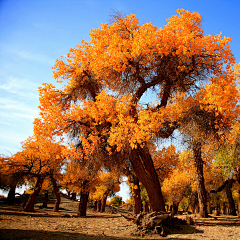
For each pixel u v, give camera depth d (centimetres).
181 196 2398
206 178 2136
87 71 1151
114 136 796
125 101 863
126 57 921
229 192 2125
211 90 834
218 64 936
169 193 2417
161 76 1002
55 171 1878
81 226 781
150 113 844
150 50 880
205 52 908
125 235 616
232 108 833
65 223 866
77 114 977
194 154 1473
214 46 878
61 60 1157
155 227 646
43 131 988
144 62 961
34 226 722
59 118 972
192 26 962
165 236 606
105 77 1044
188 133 912
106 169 1209
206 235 626
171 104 1122
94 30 1071
